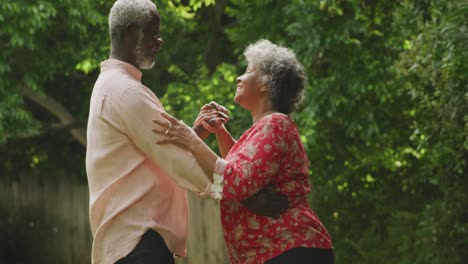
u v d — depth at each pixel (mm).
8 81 9438
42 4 8750
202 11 11250
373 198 10500
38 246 12969
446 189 8242
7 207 13195
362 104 9344
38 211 12930
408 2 7746
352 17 8523
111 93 3154
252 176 3141
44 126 10820
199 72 9891
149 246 3119
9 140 11992
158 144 3115
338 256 10141
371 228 10203
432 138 7824
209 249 10383
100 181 3186
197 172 3115
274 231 3219
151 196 3166
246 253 3291
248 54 3404
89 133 3248
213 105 3723
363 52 8844
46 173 12758
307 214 3262
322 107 8914
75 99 11320
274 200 3223
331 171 10211
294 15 8820
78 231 12531
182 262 10641
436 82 7168
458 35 6297
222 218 3359
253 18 9367
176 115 9391
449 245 8469
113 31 3234
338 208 10531
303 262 3191
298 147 3289
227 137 3738
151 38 3240
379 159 10094
